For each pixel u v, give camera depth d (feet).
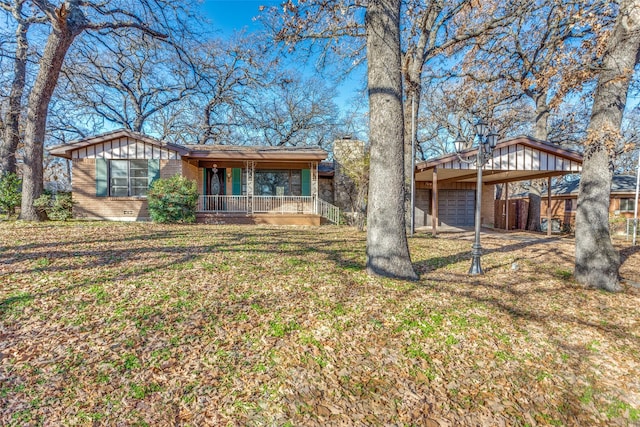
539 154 37.60
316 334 12.11
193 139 86.33
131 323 12.10
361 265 21.56
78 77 53.47
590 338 13.37
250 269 19.53
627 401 9.98
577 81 20.76
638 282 20.49
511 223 55.77
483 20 38.81
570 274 21.65
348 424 8.20
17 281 15.55
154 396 8.65
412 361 10.89
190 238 29.04
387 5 18.52
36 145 36.01
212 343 11.18
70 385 8.81
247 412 8.38
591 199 19.72
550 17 35.14
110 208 43.91
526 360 11.50
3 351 10.09
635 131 63.16
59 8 31.71
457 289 17.84
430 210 61.36
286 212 50.29
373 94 19.02
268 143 91.30
